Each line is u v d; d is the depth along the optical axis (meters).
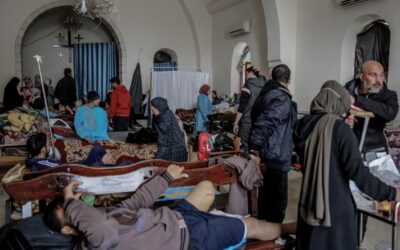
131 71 11.16
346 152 1.77
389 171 2.19
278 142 2.75
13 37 9.73
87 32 11.79
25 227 1.89
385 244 2.82
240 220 2.18
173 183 2.42
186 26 11.60
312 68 7.15
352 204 1.87
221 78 10.81
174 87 9.38
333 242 1.84
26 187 2.18
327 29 6.73
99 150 3.41
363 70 2.50
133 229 1.80
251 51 9.20
